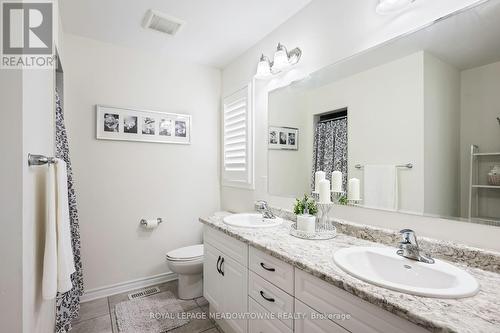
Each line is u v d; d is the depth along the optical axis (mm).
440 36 1192
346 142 1609
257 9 1949
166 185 2703
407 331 758
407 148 1310
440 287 980
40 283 1099
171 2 1852
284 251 1251
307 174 1885
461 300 792
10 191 783
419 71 1265
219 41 2416
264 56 2123
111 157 2418
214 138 3016
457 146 1141
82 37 2299
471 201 1103
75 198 2053
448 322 677
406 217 1318
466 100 1117
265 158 2320
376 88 1445
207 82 2967
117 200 2445
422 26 1243
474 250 1052
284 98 2086
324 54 1755
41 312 1124
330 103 1711
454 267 1016
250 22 2119
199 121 2908
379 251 1205
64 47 2193
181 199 2789
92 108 2332
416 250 1106
